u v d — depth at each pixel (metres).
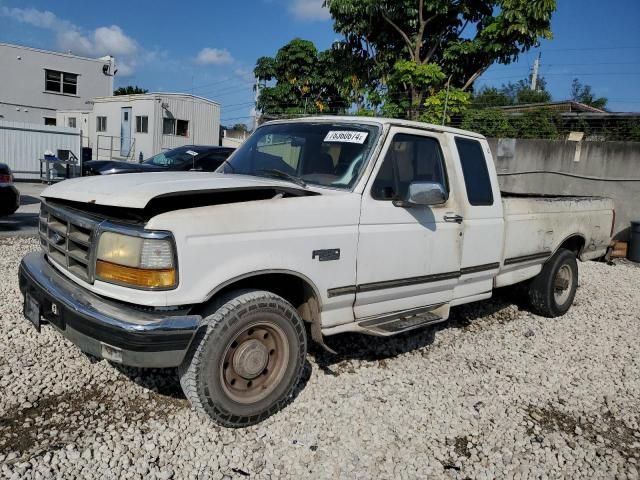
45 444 3.00
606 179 11.61
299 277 3.45
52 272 3.57
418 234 4.17
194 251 2.96
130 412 3.40
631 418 3.91
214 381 3.10
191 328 2.95
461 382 4.22
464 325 5.65
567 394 4.21
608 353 5.16
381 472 3.02
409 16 12.79
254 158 4.54
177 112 25.25
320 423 3.45
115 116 26.56
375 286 3.92
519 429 3.61
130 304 3.00
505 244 5.18
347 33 13.43
